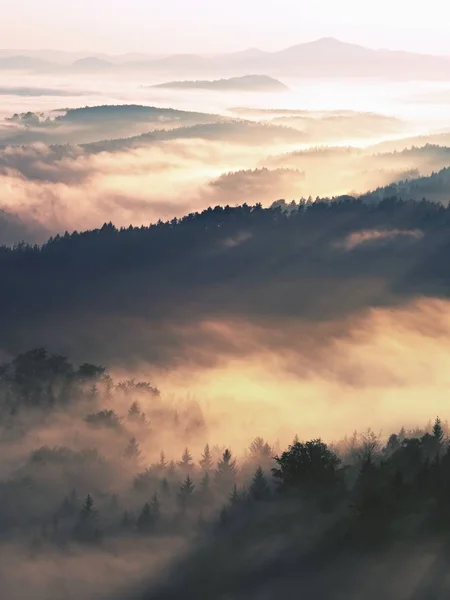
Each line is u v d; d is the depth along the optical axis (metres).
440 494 88.56
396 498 88.50
